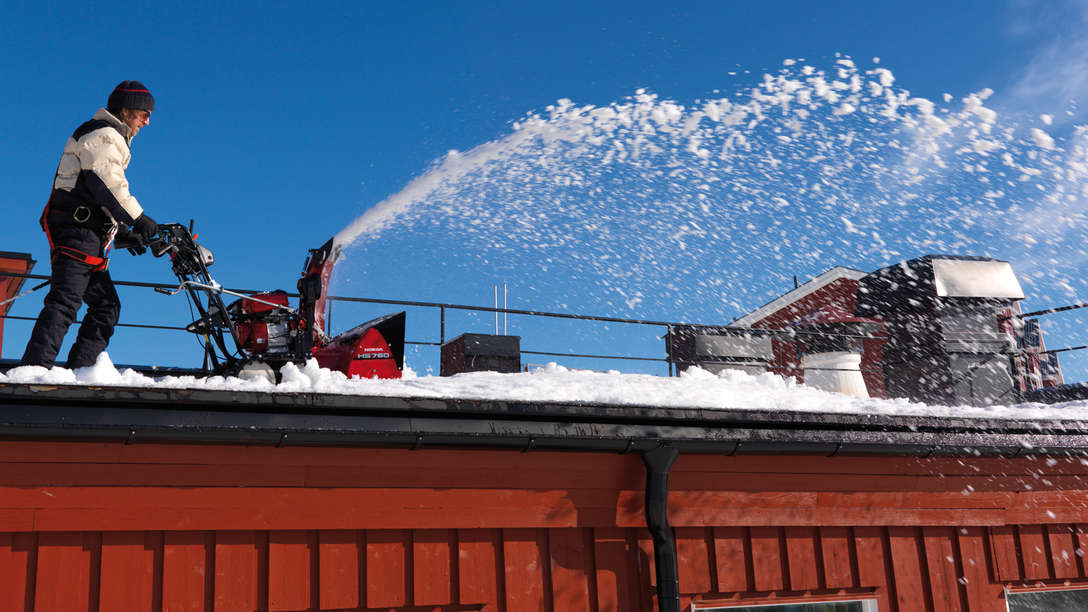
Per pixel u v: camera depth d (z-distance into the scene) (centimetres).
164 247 477
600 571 471
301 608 410
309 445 407
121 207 440
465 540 449
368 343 576
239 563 404
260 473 406
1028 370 1120
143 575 386
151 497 389
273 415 382
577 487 471
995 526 582
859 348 1009
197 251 483
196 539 399
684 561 493
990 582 572
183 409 368
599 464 473
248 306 520
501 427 423
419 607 435
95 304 466
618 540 480
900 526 555
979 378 967
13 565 365
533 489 462
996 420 529
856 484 538
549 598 458
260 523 407
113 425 353
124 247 490
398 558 434
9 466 365
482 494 451
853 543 541
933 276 986
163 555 391
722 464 501
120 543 385
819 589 523
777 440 479
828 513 530
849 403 568
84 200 443
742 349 1188
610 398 458
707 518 497
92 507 379
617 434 446
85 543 380
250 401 373
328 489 421
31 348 420
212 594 395
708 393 526
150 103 470
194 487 396
